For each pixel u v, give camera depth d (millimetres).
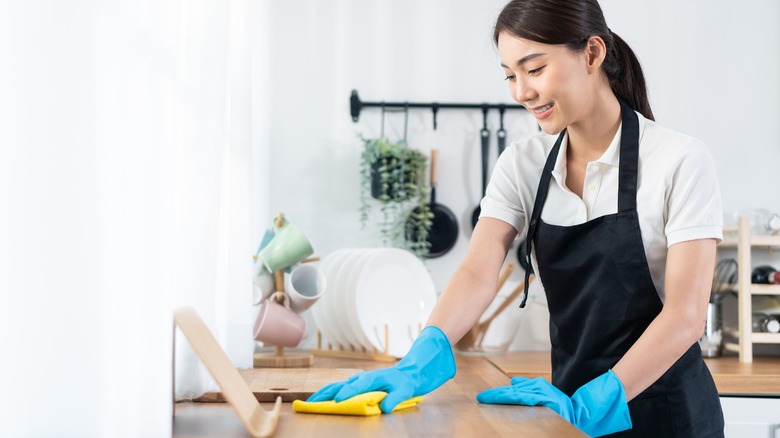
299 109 2461
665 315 1094
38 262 547
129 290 728
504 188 1306
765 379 1908
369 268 2027
